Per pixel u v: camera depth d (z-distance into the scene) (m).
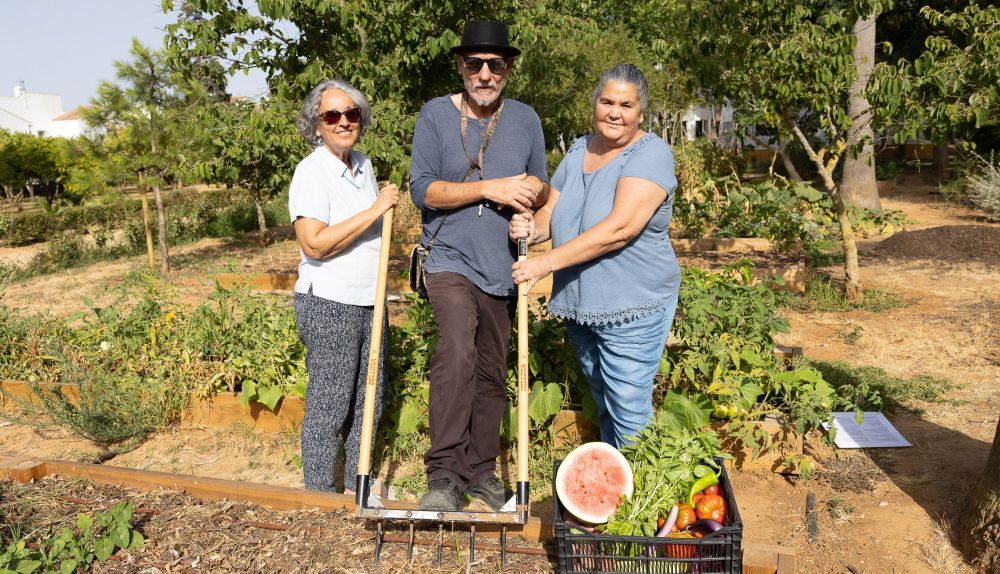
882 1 6.78
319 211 3.42
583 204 3.34
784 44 7.07
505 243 3.44
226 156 8.99
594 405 4.29
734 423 4.08
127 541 3.13
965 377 5.69
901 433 4.67
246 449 4.62
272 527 3.30
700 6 7.75
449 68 8.89
